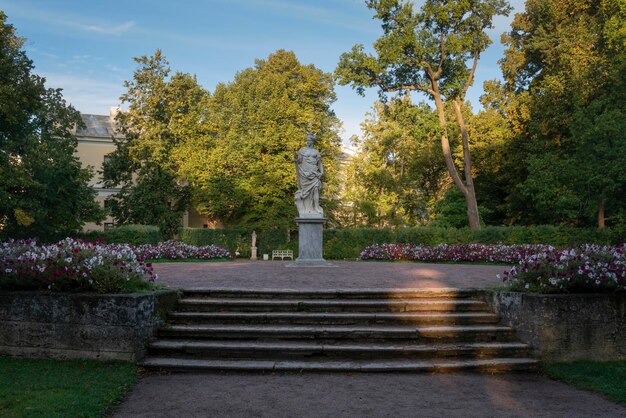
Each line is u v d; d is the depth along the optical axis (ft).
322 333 29.91
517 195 126.62
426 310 33.32
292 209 140.36
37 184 83.71
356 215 144.56
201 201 141.38
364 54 110.22
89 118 178.91
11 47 89.97
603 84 103.19
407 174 143.95
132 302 28.12
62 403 21.09
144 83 140.36
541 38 124.16
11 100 79.97
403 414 20.68
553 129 114.52
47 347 28.78
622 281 30.17
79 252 32.07
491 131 133.69
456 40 107.04
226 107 151.84
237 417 20.22
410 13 107.76
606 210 99.55
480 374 27.04
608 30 97.50
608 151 84.64
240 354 28.43
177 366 26.99
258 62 160.45
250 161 141.59
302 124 146.10
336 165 156.04
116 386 23.80
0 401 21.13
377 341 29.91
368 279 45.14
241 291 34.65
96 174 169.07
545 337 28.81
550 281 30.27
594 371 27.12
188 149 138.62
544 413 21.01
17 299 29.30
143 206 134.51
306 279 44.65
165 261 86.02
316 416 20.38
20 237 90.12
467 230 98.73
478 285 39.09
